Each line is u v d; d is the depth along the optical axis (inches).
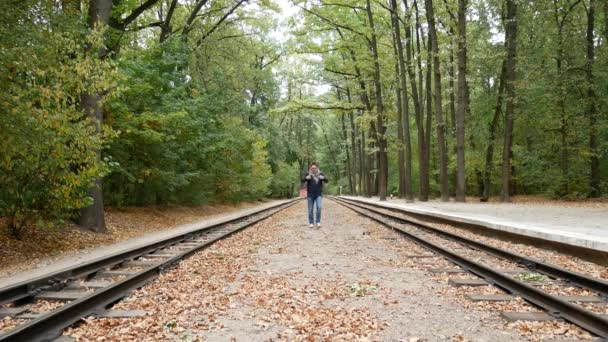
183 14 987.9
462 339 158.6
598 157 1063.6
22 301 210.2
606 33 1042.7
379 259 327.0
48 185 389.4
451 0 1080.8
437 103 1059.9
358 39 1266.0
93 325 169.5
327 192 4168.3
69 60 376.5
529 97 1058.1
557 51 1068.5
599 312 192.5
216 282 249.1
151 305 199.2
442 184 1069.1
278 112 1315.2
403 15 1079.0
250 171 1531.7
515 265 301.1
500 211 722.2
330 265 303.9
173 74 775.1
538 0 1032.8
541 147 1175.6
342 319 180.2
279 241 440.1
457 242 424.5
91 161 397.1
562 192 1122.0
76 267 262.2
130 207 790.5
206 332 166.7
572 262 316.2
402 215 821.9
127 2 692.7
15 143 328.5
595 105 1046.4
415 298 216.7
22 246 383.2
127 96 660.1
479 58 1143.6
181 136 792.3
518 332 165.5
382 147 1362.0
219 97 964.0
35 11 345.4
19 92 326.6
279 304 202.8
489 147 1252.5
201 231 536.1
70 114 381.4
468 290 229.9
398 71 1277.1
